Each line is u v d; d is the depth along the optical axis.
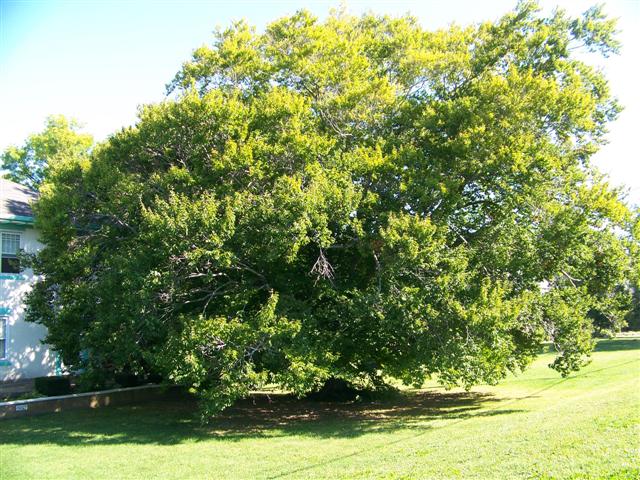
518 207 17.17
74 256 17.38
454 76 17.97
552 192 17.31
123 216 17.03
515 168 15.14
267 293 17.00
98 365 18.22
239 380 14.02
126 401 20.25
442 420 15.71
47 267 18.17
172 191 14.62
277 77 18.70
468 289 14.99
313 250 17.30
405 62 18.16
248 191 15.44
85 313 17.45
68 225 17.98
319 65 17.80
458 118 16.28
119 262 15.39
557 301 17.00
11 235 24.17
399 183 15.78
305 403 20.84
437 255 14.65
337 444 12.83
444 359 14.35
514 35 18.67
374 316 15.52
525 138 15.31
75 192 18.20
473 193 17.94
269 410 19.27
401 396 22.44
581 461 7.62
